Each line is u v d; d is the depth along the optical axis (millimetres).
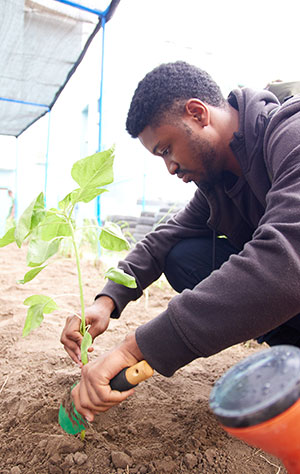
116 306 1231
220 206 1294
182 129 1052
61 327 1919
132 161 9117
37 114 5652
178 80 1044
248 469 909
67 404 965
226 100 1161
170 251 1490
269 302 705
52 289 2738
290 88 1293
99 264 3717
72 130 12000
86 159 879
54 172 9438
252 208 1220
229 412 425
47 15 3051
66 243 4395
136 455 946
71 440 994
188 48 9914
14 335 1779
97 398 780
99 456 947
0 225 7172
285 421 403
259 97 1084
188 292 772
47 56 3701
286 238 721
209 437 1021
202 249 1474
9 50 3588
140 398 1221
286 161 824
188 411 1146
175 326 751
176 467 908
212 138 1071
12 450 979
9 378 1357
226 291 733
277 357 465
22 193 10906
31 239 974
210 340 739
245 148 1061
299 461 450
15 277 3139
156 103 1039
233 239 1380
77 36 3359
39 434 1029
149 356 775
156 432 1048
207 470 900
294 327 1207
